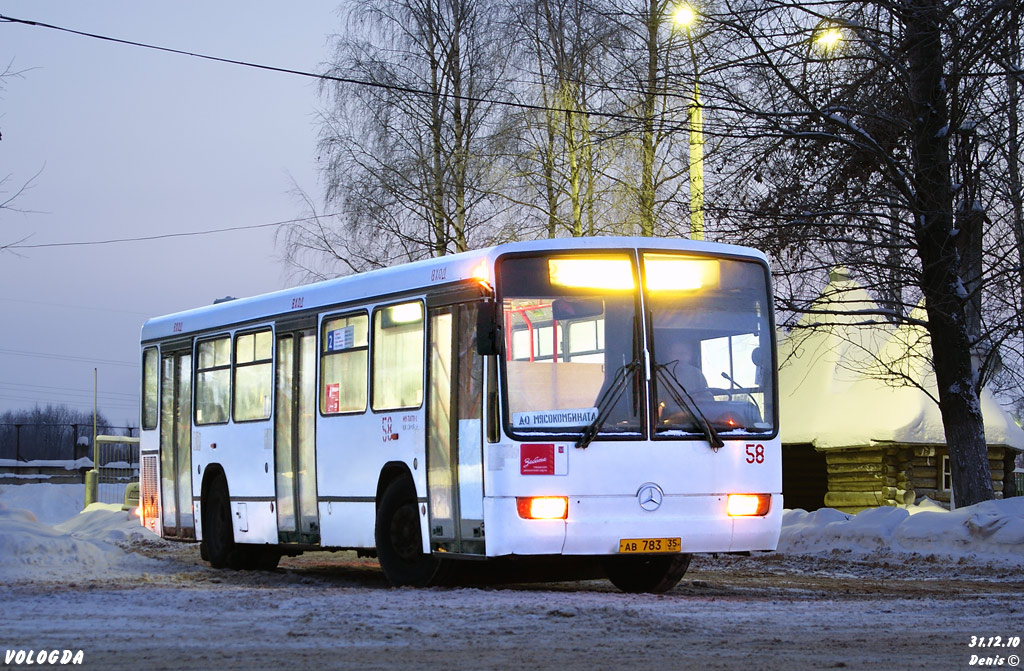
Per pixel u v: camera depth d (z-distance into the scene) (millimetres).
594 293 13117
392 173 36000
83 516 28578
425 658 8227
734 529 13234
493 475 12664
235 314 18094
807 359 31328
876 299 22203
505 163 34906
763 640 9289
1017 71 20062
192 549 23078
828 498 29953
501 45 35875
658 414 13078
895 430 28594
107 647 8688
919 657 8531
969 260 21812
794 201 21812
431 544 13688
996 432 29906
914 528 19969
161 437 19953
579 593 13055
